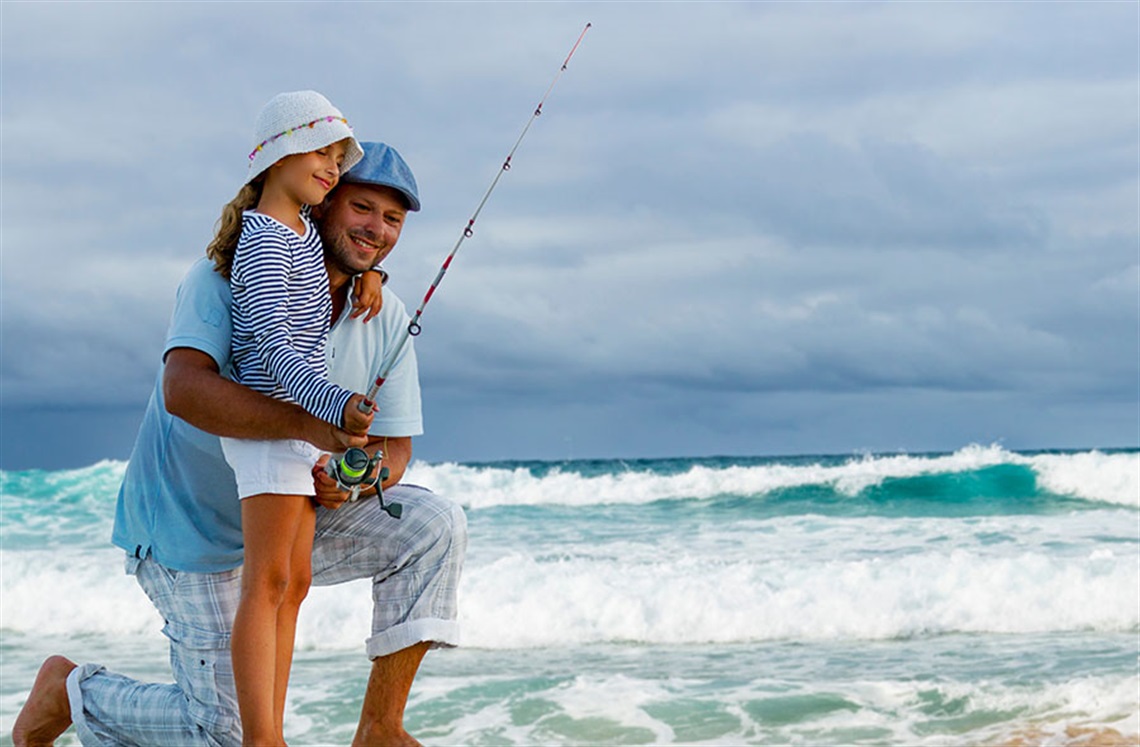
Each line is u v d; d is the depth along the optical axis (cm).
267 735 275
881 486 1838
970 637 813
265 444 276
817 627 842
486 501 1841
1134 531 1305
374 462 279
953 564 1001
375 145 299
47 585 1015
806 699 621
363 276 308
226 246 280
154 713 304
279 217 277
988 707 588
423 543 312
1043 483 1781
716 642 832
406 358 322
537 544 1361
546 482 1858
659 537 1402
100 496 1933
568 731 573
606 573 999
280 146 272
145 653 843
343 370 309
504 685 675
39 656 834
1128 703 576
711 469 1884
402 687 316
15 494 1938
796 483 1828
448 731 577
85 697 312
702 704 617
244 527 279
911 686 636
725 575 993
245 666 275
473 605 891
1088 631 814
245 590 278
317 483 287
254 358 278
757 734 558
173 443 296
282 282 271
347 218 295
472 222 290
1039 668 689
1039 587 885
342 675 730
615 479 1842
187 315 277
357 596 902
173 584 301
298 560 287
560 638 844
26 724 322
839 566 1011
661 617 855
